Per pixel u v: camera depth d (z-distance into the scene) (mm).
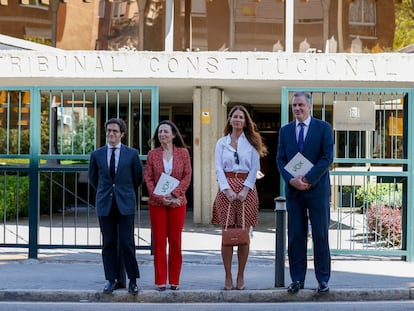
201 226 16000
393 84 13758
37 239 11125
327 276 8469
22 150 19844
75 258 11281
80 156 11047
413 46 16297
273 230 15688
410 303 8375
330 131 8312
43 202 18781
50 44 19641
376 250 11086
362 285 8961
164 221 8602
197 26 19188
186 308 8102
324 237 8352
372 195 16406
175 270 8641
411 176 11016
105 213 8367
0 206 17328
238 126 8602
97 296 8500
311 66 13367
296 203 8383
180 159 8625
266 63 13492
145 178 8641
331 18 19562
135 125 21000
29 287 8820
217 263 11031
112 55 13336
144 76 13406
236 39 19312
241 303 8406
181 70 13461
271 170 21672
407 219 11070
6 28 19359
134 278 8492
